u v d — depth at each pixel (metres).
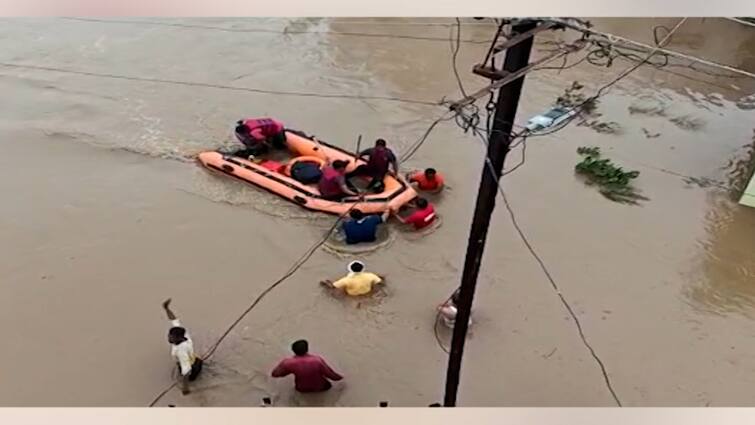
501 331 4.95
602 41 6.03
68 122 7.00
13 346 4.84
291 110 7.27
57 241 5.68
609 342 4.90
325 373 4.46
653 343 4.91
